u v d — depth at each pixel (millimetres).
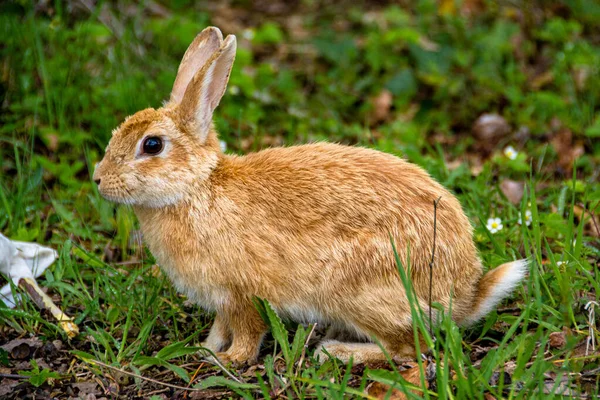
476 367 7000
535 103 13078
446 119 13258
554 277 7891
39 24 13031
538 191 10383
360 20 17000
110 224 10023
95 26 13117
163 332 8219
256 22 17250
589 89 13508
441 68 14477
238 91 13156
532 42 15164
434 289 7320
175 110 7676
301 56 15695
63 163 10727
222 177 7617
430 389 6746
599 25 15945
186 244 7512
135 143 7469
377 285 7293
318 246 7352
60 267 8648
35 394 7246
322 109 13477
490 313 7711
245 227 7445
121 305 8305
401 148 11336
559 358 7082
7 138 11219
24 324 8242
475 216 9547
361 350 7543
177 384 7324
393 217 7324
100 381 7375
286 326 8156
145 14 15484
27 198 10242
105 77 12648
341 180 7500
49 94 11750
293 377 6859
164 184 7461
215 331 7984
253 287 7469
